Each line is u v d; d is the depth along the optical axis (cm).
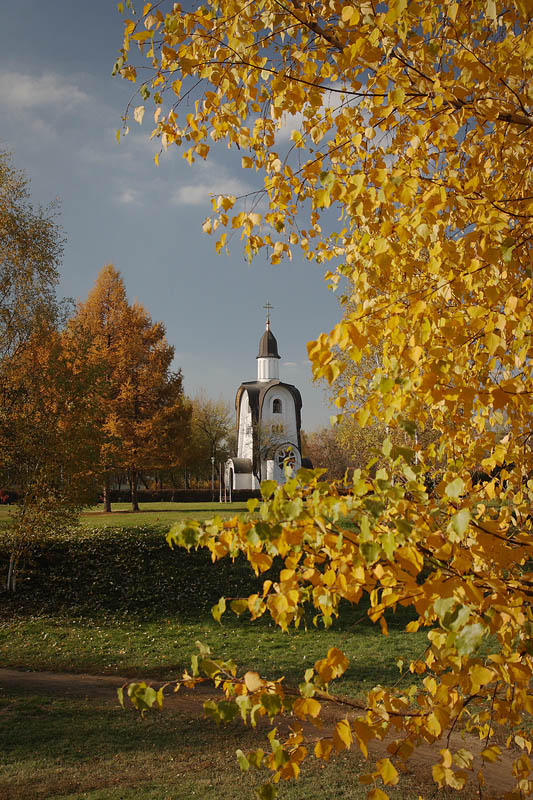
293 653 1127
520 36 234
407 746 176
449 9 212
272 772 618
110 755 661
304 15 242
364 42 202
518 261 213
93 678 989
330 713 793
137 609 1405
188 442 2941
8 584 1471
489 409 246
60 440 1466
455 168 258
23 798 551
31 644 1164
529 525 258
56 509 1462
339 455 3869
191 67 254
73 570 1581
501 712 193
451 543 162
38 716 777
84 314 2847
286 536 168
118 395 2664
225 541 172
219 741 707
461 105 209
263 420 4691
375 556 153
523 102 212
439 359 183
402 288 239
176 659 1094
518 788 178
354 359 176
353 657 1087
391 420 192
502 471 254
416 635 1236
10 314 1717
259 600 177
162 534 1802
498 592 154
